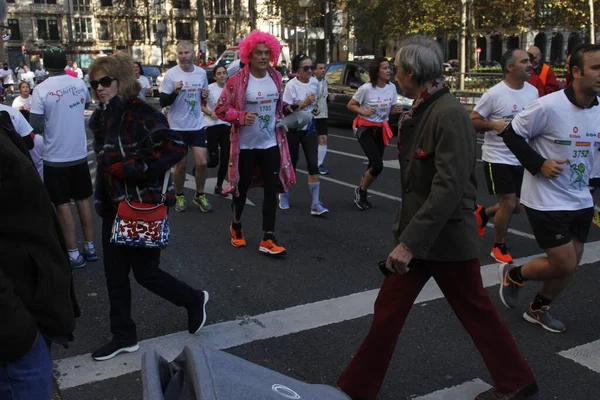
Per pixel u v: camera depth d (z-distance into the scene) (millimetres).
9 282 1641
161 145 3365
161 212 3500
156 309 4480
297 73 7227
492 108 5211
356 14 35969
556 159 3639
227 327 4156
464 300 2936
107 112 3410
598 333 4023
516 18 32031
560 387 3348
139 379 3475
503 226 5391
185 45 7105
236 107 5355
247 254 5785
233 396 1287
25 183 1753
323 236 6379
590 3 25406
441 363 3639
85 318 4355
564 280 3910
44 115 5055
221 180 8391
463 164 2645
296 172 10219
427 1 28953
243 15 69938
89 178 5445
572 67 3574
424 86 2805
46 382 1807
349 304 4539
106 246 3668
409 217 2889
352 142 13742
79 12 65375
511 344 2947
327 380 3463
